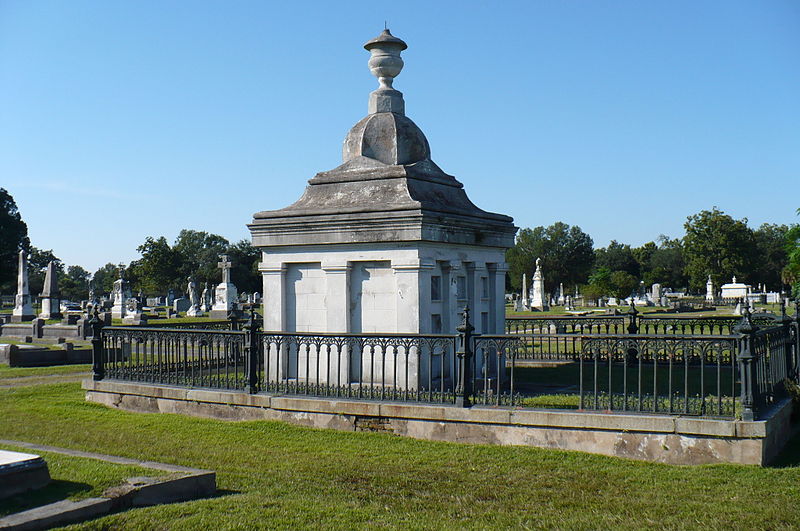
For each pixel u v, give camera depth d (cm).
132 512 688
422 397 1094
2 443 958
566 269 11306
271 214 1344
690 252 9338
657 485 809
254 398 1145
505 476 856
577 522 707
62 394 1455
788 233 3041
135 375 1336
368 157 1383
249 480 852
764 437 858
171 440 1048
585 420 935
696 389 1332
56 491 705
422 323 1219
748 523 696
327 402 1089
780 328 1092
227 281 4972
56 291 5372
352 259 1270
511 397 1015
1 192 9519
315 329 1323
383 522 699
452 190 1420
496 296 1445
